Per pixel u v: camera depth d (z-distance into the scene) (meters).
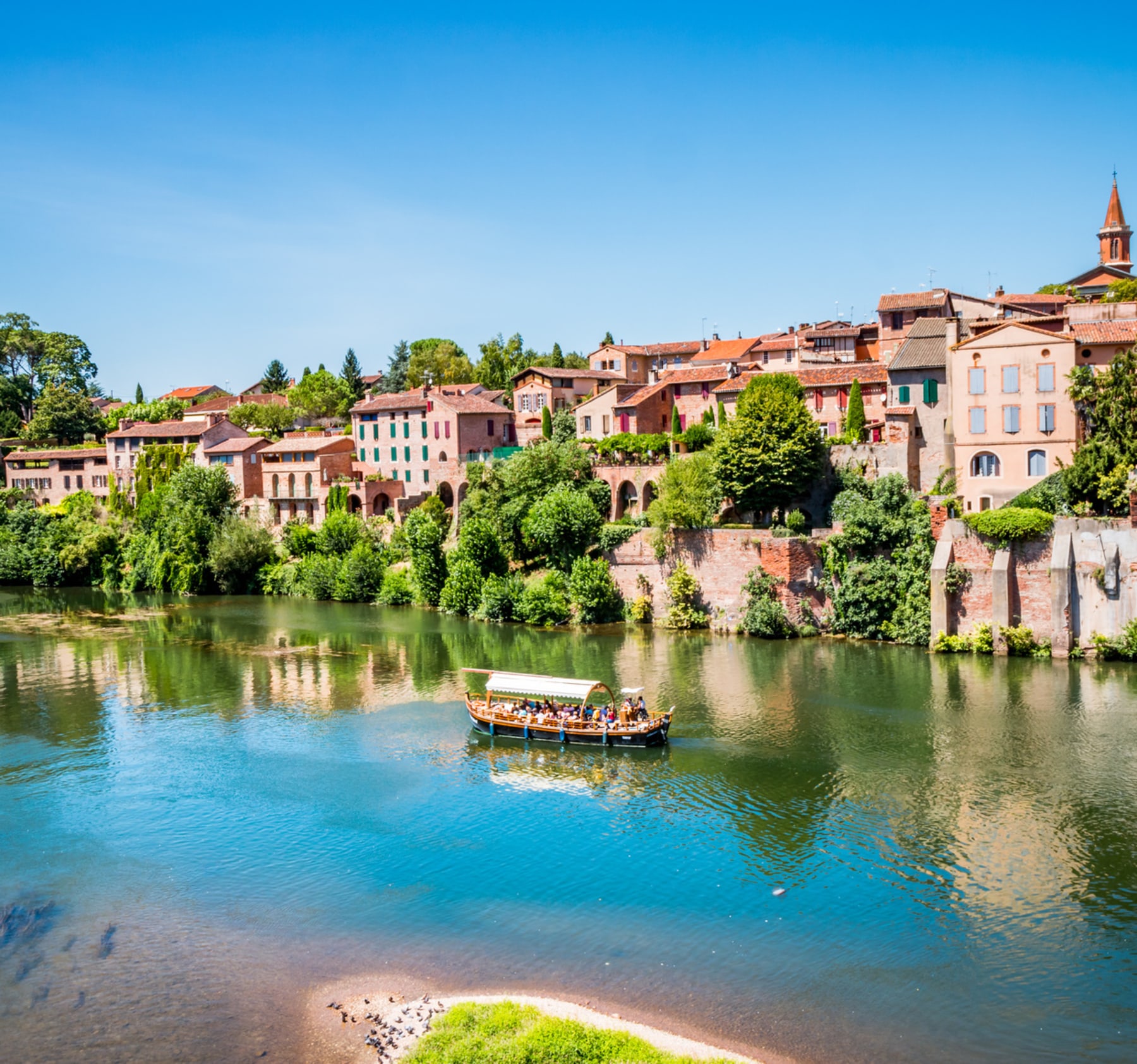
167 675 83.50
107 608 118.38
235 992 37.12
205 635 100.62
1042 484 83.44
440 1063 32.25
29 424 199.12
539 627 99.94
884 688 72.31
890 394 99.44
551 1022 34.12
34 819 53.09
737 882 44.94
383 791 56.53
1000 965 38.19
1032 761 57.91
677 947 39.75
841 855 47.25
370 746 64.56
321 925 41.91
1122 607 76.06
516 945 40.12
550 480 113.62
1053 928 40.66
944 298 116.56
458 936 40.88
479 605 106.69
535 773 58.94
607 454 120.56
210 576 131.12
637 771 58.66
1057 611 76.75
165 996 36.94
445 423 137.25
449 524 128.88
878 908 42.47
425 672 82.94
